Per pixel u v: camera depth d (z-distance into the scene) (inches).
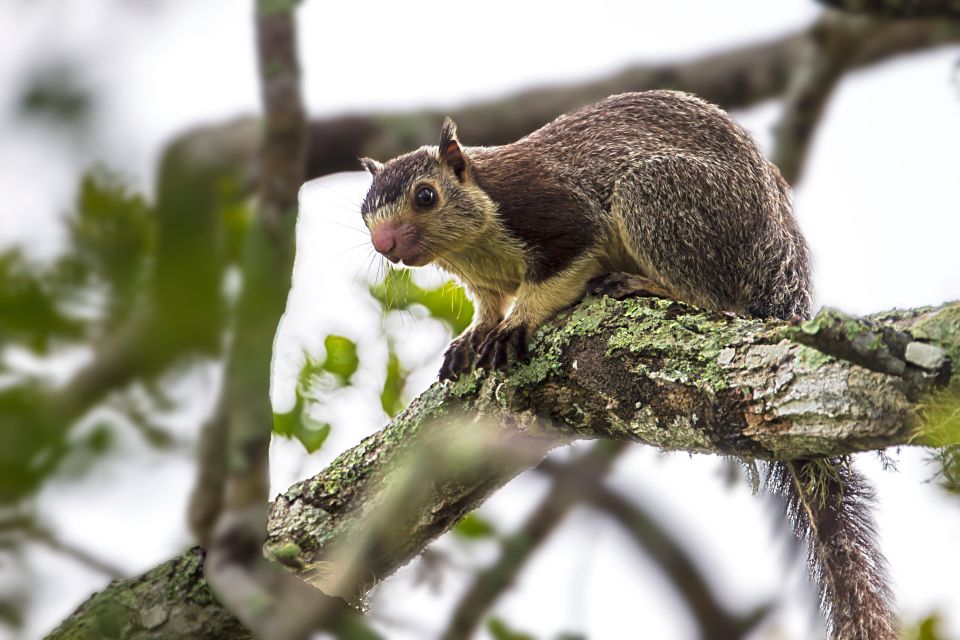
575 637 392.8
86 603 357.4
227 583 253.1
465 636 510.6
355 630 245.6
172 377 169.2
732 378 311.9
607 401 352.5
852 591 385.1
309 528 387.5
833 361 287.6
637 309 362.9
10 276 157.8
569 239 479.5
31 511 161.9
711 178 484.7
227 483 263.4
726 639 626.5
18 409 156.1
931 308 271.3
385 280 476.7
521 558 525.7
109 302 163.5
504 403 378.3
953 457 249.4
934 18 479.8
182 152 225.1
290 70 309.9
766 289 489.1
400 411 410.9
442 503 390.3
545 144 510.9
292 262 287.7
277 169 300.5
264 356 267.0
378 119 570.3
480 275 502.9
